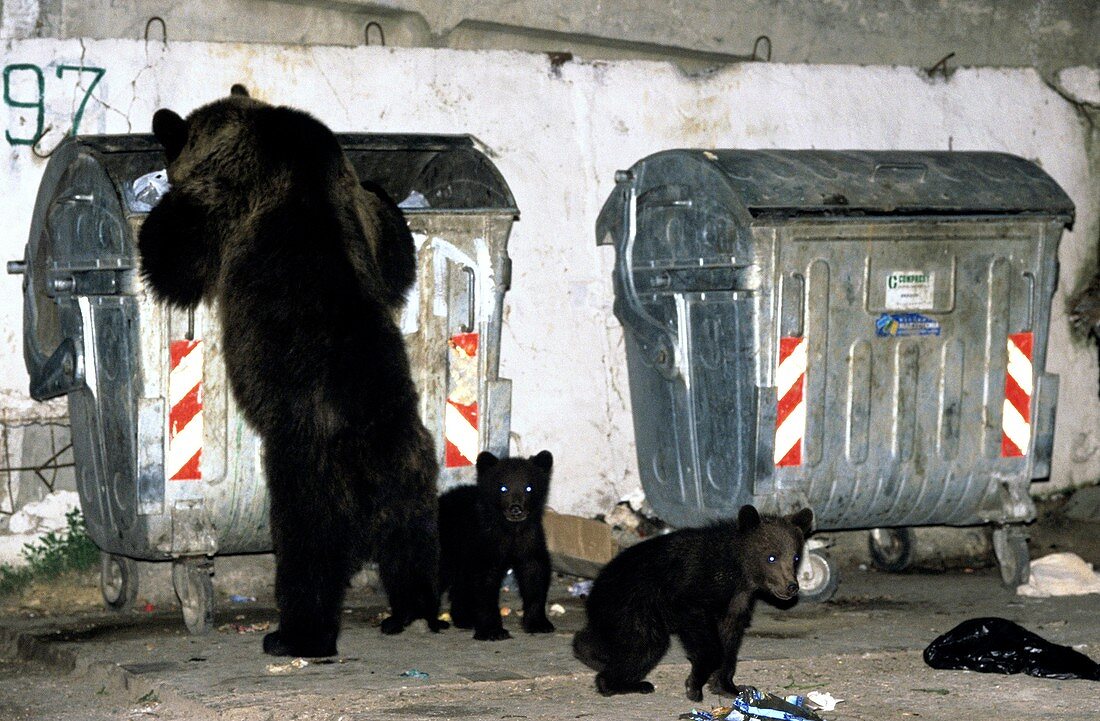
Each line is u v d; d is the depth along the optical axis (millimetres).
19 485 9562
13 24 9516
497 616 8469
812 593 9438
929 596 9891
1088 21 12062
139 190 8602
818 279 9086
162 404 8328
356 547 7852
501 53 10562
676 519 9930
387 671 7629
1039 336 9641
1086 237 12031
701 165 9234
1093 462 12078
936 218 9227
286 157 8047
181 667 7797
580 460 10836
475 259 9055
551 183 10695
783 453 9133
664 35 11258
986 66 11812
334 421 7668
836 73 11398
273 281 7773
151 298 8219
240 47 9898
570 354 10773
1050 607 9477
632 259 9914
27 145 9477
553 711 6926
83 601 9539
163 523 8430
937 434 9461
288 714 6914
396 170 10094
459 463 9148
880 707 7039
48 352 9211
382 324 7922
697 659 7070
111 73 9625
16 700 7602
